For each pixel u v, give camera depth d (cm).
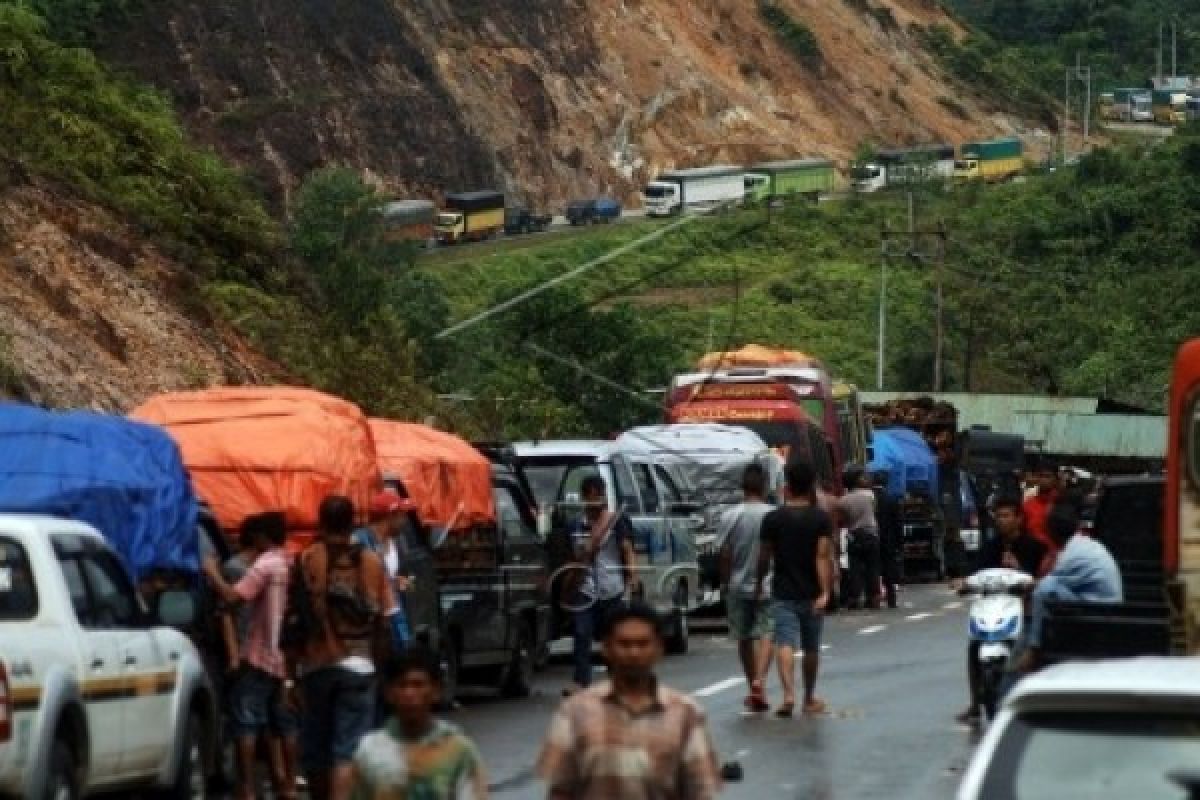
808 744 3462
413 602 3653
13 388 5159
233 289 7212
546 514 5041
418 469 4106
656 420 11575
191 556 3100
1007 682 3014
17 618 2395
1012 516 3653
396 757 1828
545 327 11456
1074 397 15150
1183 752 1521
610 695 1758
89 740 2431
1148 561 3828
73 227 6500
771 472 6456
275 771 2925
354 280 8769
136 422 3209
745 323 18962
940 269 14500
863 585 6706
